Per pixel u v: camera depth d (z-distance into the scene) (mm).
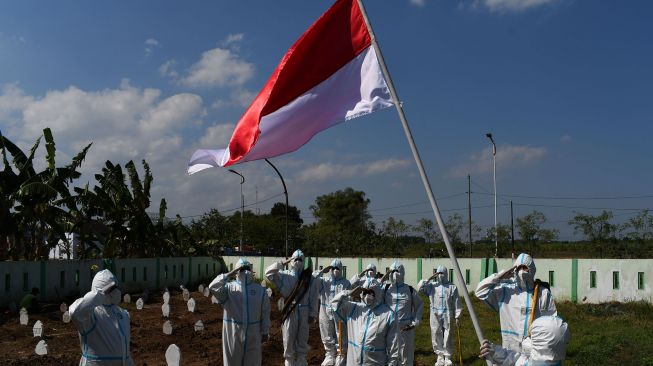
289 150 8352
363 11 6621
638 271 22141
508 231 36312
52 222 23484
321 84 7867
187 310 21812
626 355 13961
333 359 13523
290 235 46688
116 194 28328
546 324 5066
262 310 10344
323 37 7727
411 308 11906
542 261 24172
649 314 19922
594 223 29922
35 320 18203
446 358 13430
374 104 7430
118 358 7289
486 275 25719
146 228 29891
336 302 8375
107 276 7355
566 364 13273
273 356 13703
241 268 10117
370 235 44156
